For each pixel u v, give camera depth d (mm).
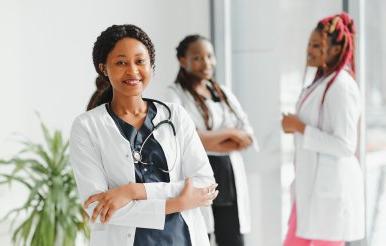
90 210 1620
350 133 2547
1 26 3252
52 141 3127
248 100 3748
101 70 1716
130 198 1587
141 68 1637
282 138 3553
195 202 1640
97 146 1655
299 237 2756
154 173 1672
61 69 3486
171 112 1751
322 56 2648
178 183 1649
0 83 3260
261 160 3670
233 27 3822
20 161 3016
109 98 1801
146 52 1651
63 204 2986
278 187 3586
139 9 3758
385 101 3008
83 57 3574
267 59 3623
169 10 3875
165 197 1616
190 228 1678
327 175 2590
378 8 3014
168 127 1721
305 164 2656
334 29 2619
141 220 1590
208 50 2855
